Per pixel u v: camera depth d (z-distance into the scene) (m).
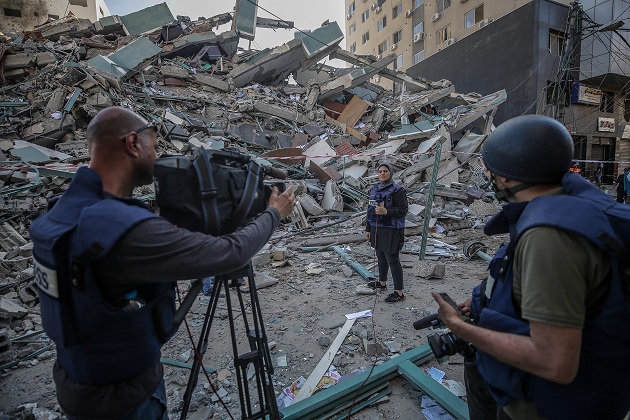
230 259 1.12
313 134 14.73
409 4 30.58
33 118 10.70
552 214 0.94
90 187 1.13
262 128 14.01
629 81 20.88
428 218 5.59
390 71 19.17
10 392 2.81
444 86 18.66
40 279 1.11
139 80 13.91
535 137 1.09
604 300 0.93
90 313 1.02
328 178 10.33
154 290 1.20
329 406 2.48
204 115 13.54
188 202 1.25
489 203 9.72
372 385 2.67
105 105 11.19
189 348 3.40
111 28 16.66
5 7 20.47
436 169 5.54
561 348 0.87
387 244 4.28
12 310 3.81
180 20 18.59
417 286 4.90
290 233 7.66
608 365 0.95
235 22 17.95
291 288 4.91
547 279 0.89
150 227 1.03
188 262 1.04
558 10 19.69
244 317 1.84
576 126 20.61
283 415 2.31
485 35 22.03
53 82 11.44
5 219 6.62
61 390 1.15
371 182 10.91
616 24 15.84
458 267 5.73
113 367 1.09
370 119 17.05
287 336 3.61
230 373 2.98
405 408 2.55
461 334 1.15
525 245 0.97
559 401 0.99
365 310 4.13
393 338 3.49
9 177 7.54
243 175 1.43
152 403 1.29
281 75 18.86
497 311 1.12
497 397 1.17
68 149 10.12
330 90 17.31
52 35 15.90
